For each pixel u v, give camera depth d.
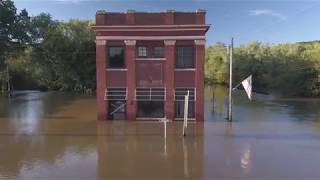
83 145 31.94
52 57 90.62
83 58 88.94
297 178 23.53
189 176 23.88
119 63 43.91
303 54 95.69
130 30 43.22
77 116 48.09
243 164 26.47
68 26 91.38
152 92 43.88
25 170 24.95
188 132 37.53
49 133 36.94
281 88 89.69
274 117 48.97
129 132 37.34
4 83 88.31
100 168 25.42
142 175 24.05
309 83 85.44
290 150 30.47
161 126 40.62
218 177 23.69
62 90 92.94
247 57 108.88
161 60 43.59
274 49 110.12
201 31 42.97
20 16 88.31
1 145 31.92
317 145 32.28
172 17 42.91
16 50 87.06
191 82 43.59
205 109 57.09
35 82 94.75
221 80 123.94
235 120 45.84
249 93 44.44
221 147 31.34
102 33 43.50
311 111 55.69
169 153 29.36
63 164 26.33
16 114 50.00
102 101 44.09
